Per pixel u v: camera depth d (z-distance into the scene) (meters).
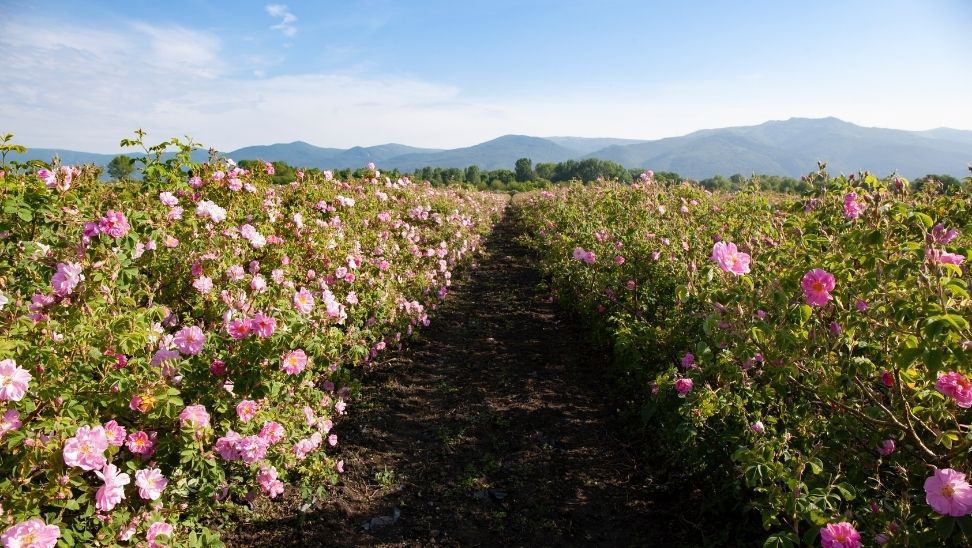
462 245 9.62
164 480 2.23
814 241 2.56
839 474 2.27
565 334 6.56
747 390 2.77
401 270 6.54
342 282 4.72
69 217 2.80
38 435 1.89
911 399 2.27
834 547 1.80
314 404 3.42
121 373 2.21
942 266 1.86
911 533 1.80
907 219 2.41
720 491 3.01
